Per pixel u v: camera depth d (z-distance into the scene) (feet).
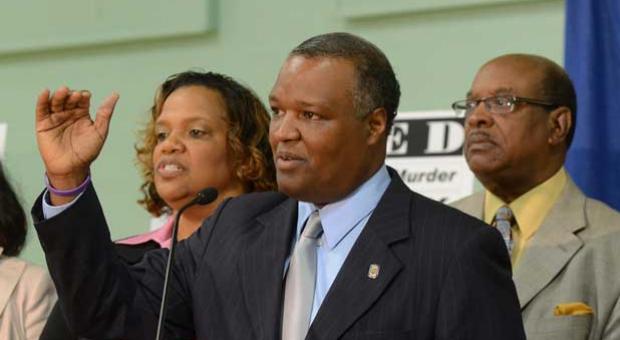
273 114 14.24
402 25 27.66
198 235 15.08
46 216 13.55
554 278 19.90
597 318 19.48
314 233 14.24
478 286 13.37
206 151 19.70
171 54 30.68
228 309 14.03
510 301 13.57
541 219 20.95
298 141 13.89
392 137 25.82
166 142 19.76
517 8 26.48
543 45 26.11
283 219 14.60
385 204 14.16
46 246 13.46
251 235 14.62
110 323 13.83
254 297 13.91
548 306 19.63
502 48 26.53
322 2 28.76
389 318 13.32
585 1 25.04
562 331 18.83
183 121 19.81
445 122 25.44
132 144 31.01
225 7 30.07
